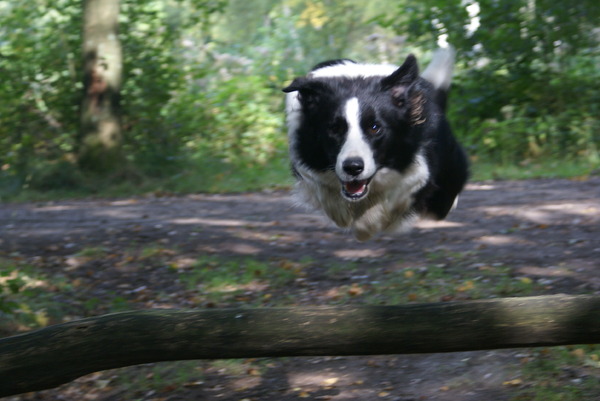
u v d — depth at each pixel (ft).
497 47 42.73
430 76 20.18
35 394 18.71
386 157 17.99
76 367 8.65
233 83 45.85
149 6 44.47
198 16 46.50
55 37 43.21
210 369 19.03
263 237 27.50
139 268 24.82
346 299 21.21
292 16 53.52
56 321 21.24
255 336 8.63
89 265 25.16
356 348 8.65
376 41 51.57
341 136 17.48
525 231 25.94
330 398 17.04
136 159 42.63
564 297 8.67
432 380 17.28
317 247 26.00
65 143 43.19
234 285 23.08
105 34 40.42
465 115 43.70
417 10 44.78
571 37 41.73
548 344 8.67
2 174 41.52
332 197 19.10
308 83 17.81
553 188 32.78
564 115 41.22
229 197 36.29
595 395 15.76
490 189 33.65
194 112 44.57
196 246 26.68
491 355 17.85
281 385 17.98
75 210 33.53
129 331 8.64
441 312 8.64
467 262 23.09
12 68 42.73
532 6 43.34
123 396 18.35
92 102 40.78
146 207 33.83
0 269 24.12
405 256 24.30
